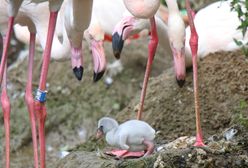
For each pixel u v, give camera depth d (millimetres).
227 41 11898
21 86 14781
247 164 8406
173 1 10570
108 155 9773
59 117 14203
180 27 10508
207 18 12203
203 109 11125
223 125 10812
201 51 12062
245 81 11289
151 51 10820
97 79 10594
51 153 13680
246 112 10586
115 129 9594
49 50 9133
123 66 14664
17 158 13625
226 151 8492
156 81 12211
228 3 12281
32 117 10125
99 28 10664
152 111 11539
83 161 9602
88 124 14023
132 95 14305
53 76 14805
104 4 12531
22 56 16328
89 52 14930
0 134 13969
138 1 8609
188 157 8398
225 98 11164
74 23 9430
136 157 9547
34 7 10555
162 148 9453
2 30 10664
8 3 9492
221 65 11664
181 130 11031
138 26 10883
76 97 14414
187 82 11734
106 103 14219
